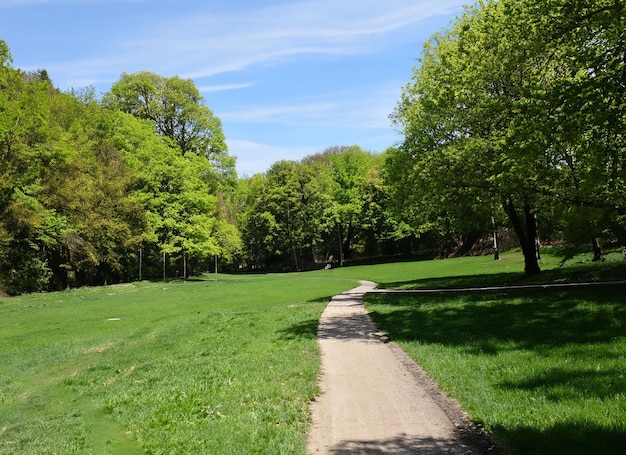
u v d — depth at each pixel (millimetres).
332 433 6809
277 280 46250
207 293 34375
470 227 30078
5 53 38812
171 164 52469
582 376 8289
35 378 14055
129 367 13680
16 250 38969
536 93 12789
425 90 24938
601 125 12219
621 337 10734
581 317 13359
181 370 11594
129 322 22797
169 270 63344
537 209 24781
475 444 6145
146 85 55188
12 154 34406
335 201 74375
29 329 22094
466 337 12539
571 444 5688
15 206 34469
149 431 7219
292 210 70750
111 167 45531
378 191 69312
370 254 78312
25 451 7137
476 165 21266
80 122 47156
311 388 8891
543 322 13359
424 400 8109
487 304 17578
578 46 12867
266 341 14109
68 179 38844
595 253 23453
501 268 38969
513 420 6625
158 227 49719
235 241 63688
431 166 22688
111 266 48875
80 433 7652
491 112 20719
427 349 11570
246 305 26125
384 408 7801
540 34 13945
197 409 8039
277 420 7277
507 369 9172
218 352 13391
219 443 6434
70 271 48375
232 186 64250
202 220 52625
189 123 58938
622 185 14852
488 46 20531
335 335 14414
